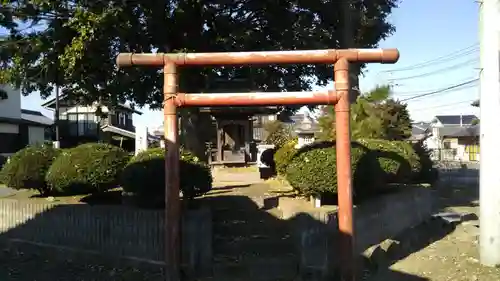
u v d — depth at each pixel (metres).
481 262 6.94
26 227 8.22
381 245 7.38
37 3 7.17
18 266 7.15
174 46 8.85
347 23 9.14
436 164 29.97
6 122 28.36
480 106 6.97
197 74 8.59
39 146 9.16
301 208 6.88
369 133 11.82
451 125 58.81
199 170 7.02
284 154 12.56
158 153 7.20
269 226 7.52
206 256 6.42
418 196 10.13
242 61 6.12
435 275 6.54
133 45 8.22
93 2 7.05
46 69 8.28
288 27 9.07
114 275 6.58
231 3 8.83
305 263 6.32
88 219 7.44
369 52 5.94
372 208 7.45
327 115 12.76
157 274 6.55
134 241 6.93
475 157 52.00
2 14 7.57
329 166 6.65
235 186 12.12
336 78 6.00
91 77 8.55
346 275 5.88
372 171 7.15
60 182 7.60
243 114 19.62
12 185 8.45
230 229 7.48
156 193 6.87
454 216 10.89
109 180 7.62
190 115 10.30
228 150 20.88
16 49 7.95
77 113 35.38
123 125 37.47
